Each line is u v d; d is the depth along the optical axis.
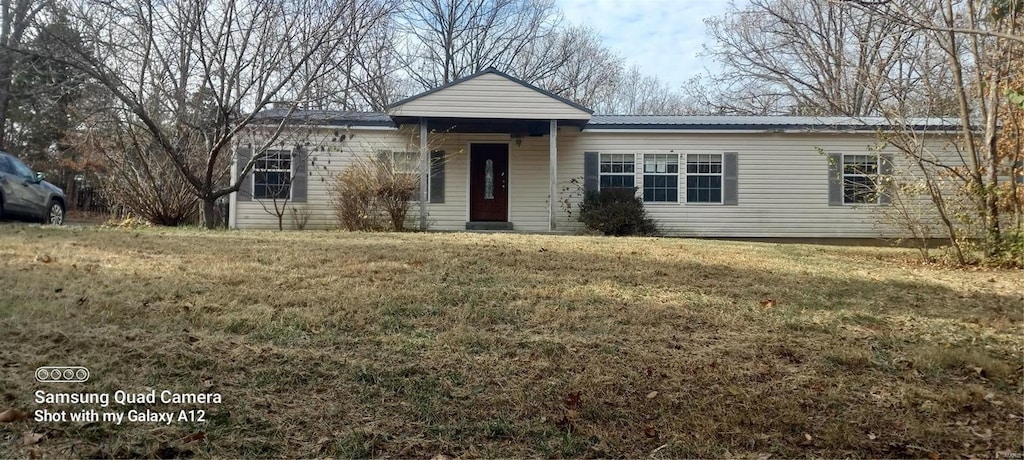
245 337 4.10
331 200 15.01
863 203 15.21
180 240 8.55
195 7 11.29
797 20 25.89
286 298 5.04
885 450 3.04
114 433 2.93
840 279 7.02
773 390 3.62
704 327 4.73
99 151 13.56
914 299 6.05
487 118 14.18
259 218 15.20
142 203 12.73
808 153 15.66
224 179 14.80
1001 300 6.14
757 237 15.68
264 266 6.42
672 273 6.87
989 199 9.47
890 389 3.71
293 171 15.02
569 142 15.87
